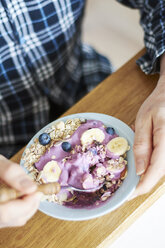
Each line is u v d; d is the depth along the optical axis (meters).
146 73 0.60
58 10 0.67
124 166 0.48
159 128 0.49
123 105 0.58
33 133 0.77
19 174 0.44
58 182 0.48
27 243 0.49
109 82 0.61
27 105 0.78
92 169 0.49
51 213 0.45
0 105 0.76
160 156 0.47
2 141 0.76
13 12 0.62
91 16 1.56
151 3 0.63
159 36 0.58
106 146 0.49
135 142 0.50
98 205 0.46
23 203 0.42
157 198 0.50
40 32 0.68
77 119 0.53
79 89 0.83
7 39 0.65
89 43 1.45
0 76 0.69
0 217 0.42
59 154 0.50
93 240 0.48
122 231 0.49
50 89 0.79
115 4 1.56
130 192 0.45
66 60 0.79
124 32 1.46
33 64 0.72
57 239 0.48
